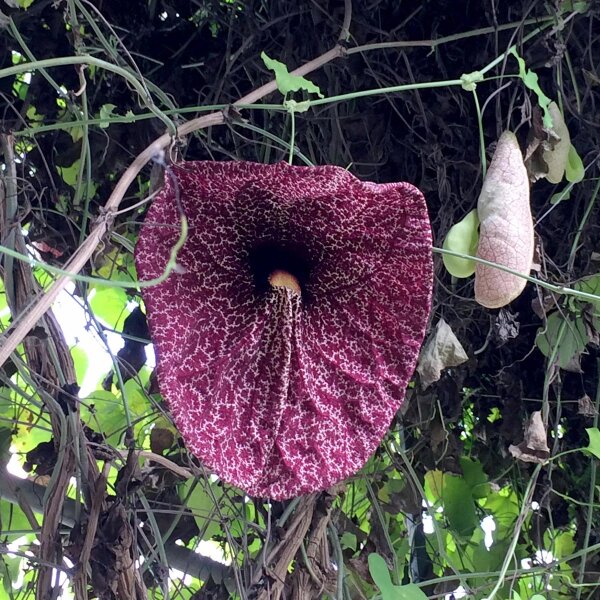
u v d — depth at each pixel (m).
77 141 0.69
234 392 0.51
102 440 0.61
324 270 0.53
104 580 0.58
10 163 0.58
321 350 0.53
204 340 0.50
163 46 0.71
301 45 0.71
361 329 0.53
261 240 0.51
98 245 0.51
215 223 0.50
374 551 0.71
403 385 0.53
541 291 0.68
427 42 0.67
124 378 0.71
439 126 0.70
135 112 0.69
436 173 0.71
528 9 0.65
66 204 0.69
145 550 0.71
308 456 0.52
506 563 0.68
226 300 0.51
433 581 0.71
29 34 0.67
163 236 0.49
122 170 0.70
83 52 0.63
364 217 0.50
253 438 0.51
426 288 0.51
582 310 0.70
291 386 0.53
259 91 0.59
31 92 0.68
